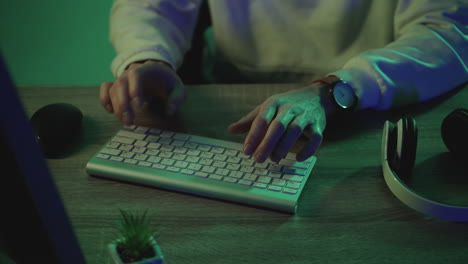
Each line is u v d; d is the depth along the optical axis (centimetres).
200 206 67
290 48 128
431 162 77
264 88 101
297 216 65
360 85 89
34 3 286
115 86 89
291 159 74
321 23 122
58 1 287
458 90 100
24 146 35
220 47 134
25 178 35
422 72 94
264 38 129
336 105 87
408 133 72
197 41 132
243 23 128
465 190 71
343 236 62
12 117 34
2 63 32
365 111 93
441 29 101
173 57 109
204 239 61
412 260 58
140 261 44
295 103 81
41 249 40
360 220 65
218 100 96
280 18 125
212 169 72
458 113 75
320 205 68
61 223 39
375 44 122
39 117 79
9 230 40
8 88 33
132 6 118
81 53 248
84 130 85
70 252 41
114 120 88
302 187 69
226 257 58
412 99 94
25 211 37
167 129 86
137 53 101
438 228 63
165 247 60
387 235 62
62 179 72
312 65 128
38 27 267
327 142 83
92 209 66
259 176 70
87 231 62
